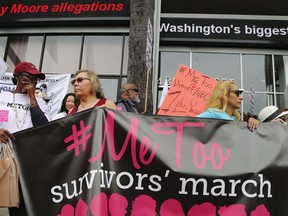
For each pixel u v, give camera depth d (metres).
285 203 2.71
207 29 10.72
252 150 2.83
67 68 10.71
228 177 2.74
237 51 10.93
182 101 5.25
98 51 10.70
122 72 10.48
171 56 11.06
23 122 3.26
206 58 11.07
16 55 10.95
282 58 11.01
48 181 2.77
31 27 10.91
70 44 10.84
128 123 2.84
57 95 8.24
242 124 2.91
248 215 2.68
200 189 2.72
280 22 10.70
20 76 3.31
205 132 2.87
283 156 2.82
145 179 2.73
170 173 2.74
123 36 10.60
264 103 10.87
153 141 2.81
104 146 2.78
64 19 10.45
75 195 2.72
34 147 2.84
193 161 2.78
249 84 10.98
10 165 2.84
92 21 10.38
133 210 2.67
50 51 10.85
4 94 3.34
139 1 6.94
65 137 2.85
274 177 2.76
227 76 10.97
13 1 10.74
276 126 2.91
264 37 10.66
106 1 10.38
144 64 6.62
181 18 10.77
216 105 3.43
